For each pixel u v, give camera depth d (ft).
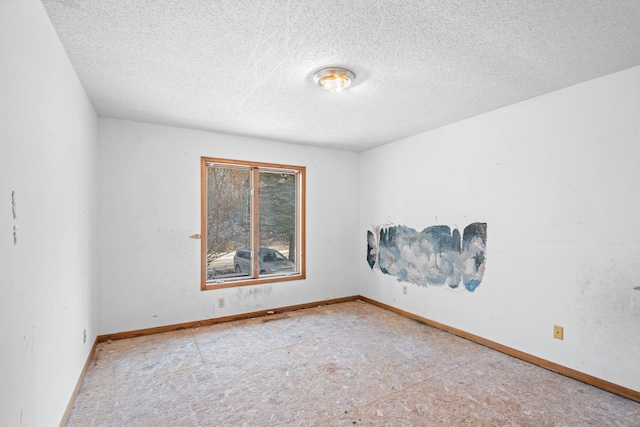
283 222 14.60
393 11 5.34
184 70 7.43
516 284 9.51
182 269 11.94
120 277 10.92
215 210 13.02
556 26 5.78
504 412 6.81
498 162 10.00
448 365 8.96
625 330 7.38
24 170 4.37
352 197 16.06
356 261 16.14
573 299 8.26
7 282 3.84
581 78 7.90
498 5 5.20
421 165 12.76
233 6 5.19
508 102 9.49
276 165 14.03
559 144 8.56
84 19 5.50
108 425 6.39
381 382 8.04
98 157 10.61
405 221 13.51
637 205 7.23
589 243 7.98
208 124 11.59
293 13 5.39
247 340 10.75
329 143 14.48
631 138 7.32
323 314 13.70
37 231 4.85
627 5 5.19
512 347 9.57
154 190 11.51
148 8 5.22
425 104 9.62
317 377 8.29
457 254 11.28
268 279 13.76
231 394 7.51
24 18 4.37
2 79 3.71
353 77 7.75
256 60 6.98
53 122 5.70
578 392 7.57
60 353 6.09
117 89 8.47
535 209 9.07
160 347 10.16
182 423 6.48
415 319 12.95
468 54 6.76
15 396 4.07
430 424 6.43
